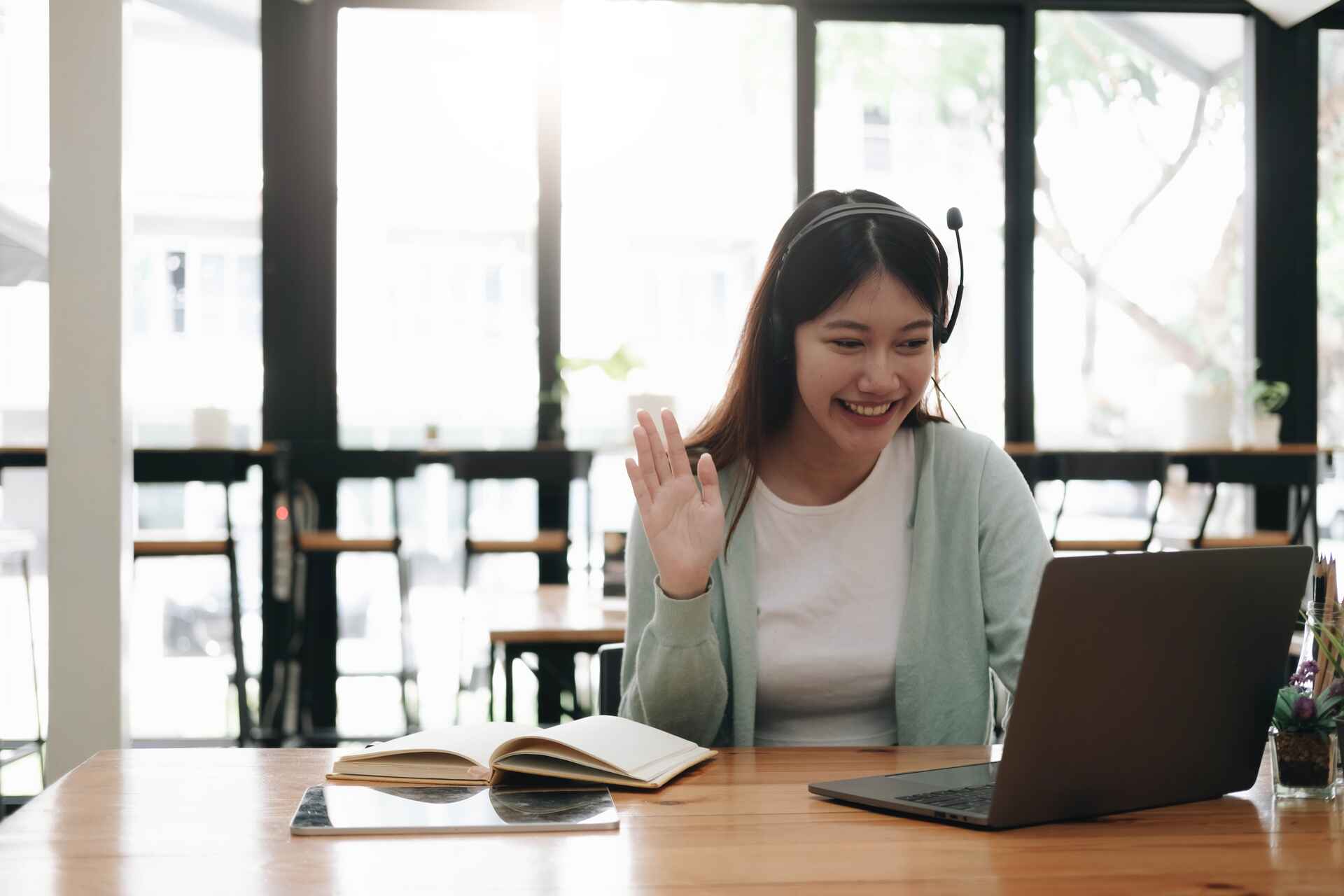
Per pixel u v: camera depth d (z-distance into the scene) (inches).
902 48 203.9
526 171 198.8
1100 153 207.0
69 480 90.0
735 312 203.2
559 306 198.4
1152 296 207.9
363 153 195.2
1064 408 205.8
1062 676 37.3
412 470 168.6
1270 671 43.3
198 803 40.6
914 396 55.1
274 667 187.6
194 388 190.2
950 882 32.3
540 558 195.5
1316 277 207.0
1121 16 206.7
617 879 32.4
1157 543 186.1
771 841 36.2
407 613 171.3
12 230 178.5
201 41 190.2
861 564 61.2
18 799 149.6
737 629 59.1
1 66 177.6
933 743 59.3
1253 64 208.1
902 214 54.7
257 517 188.2
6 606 168.9
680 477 52.2
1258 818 39.6
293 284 191.9
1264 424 195.6
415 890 31.5
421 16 195.9
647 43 200.8
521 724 48.4
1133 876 32.9
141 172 189.0
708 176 202.4
